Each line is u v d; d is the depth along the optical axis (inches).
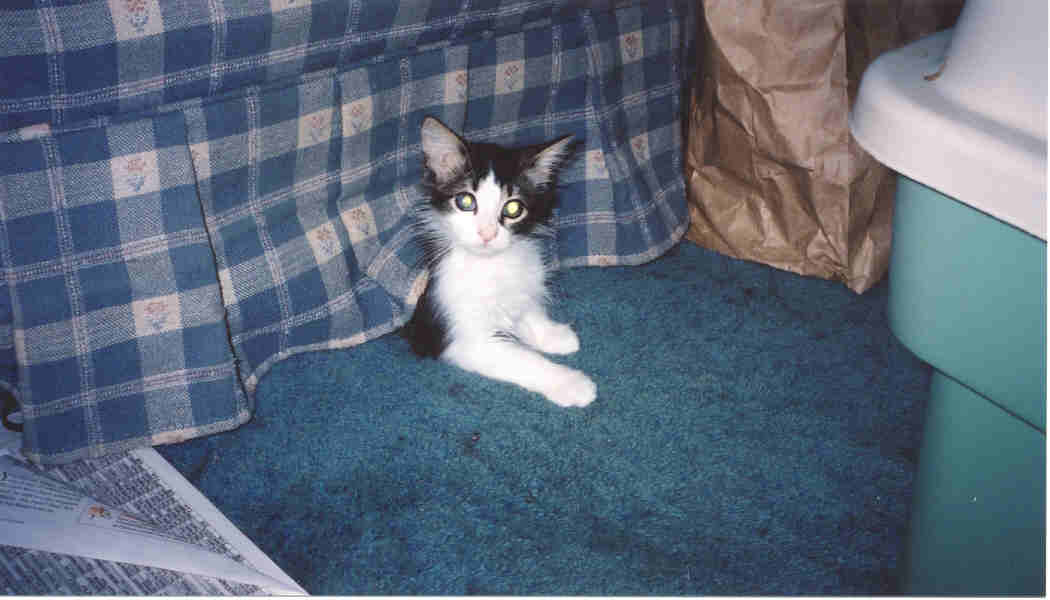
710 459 55.6
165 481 51.4
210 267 52.9
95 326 50.9
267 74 52.2
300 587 44.6
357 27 53.9
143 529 46.7
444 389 61.6
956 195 26.2
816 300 73.2
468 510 51.4
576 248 72.6
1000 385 29.5
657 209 75.5
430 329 63.3
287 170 56.7
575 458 55.5
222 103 51.0
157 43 46.4
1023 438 31.0
